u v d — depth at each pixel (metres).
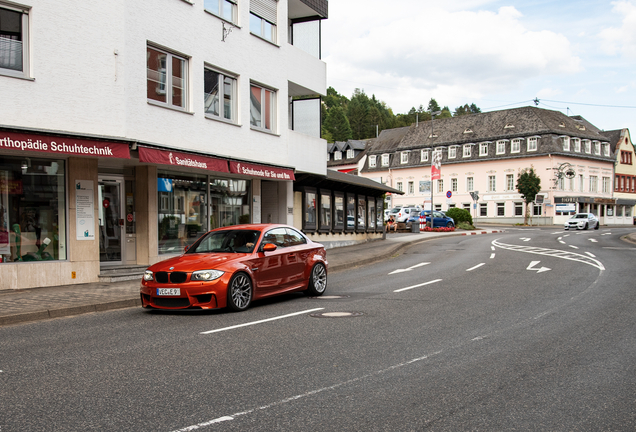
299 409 4.51
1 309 9.64
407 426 4.13
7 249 12.41
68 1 12.74
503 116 73.56
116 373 5.64
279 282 10.65
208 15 17.19
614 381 5.28
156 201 15.73
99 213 14.95
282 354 6.38
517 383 5.22
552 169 66.69
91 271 13.63
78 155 12.29
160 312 9.88
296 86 23.28
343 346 6.77
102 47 13.38
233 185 19.44
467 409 4.51
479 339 7.13
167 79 15.62
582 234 40.34
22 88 11.96
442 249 26.70
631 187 80.31
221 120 17.80
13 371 5.80
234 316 9.13
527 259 20.03
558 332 7.54
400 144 81.62
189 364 5.97
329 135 119.12
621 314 8.83
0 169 12.32
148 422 4.23
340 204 28.17
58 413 4.45
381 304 10.21
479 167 72.69
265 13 20.53
